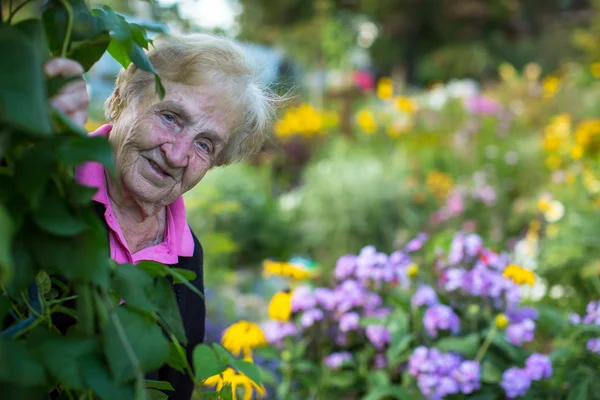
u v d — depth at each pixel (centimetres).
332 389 246
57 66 81
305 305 252
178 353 101
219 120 134
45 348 74
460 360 229
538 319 244
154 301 93
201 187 460
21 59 63
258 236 570
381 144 791
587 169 527
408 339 232
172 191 137
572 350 224
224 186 566
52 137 71
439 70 2239
